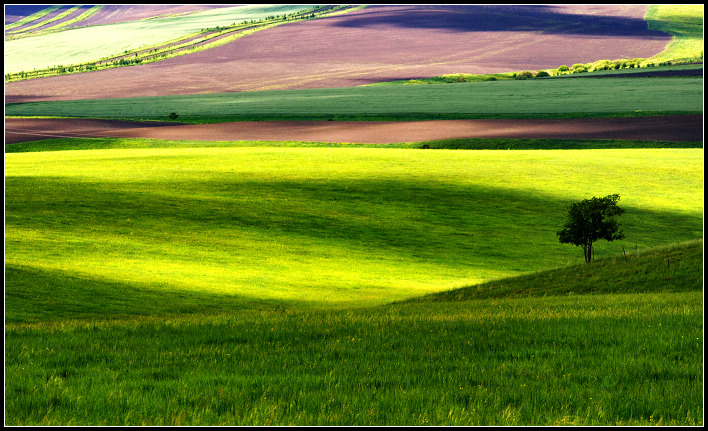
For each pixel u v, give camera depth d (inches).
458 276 3789.4
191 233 4365.2
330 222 4781.0
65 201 4813.0
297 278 3535.9
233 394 1032.8
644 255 3043.8
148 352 1352.1
